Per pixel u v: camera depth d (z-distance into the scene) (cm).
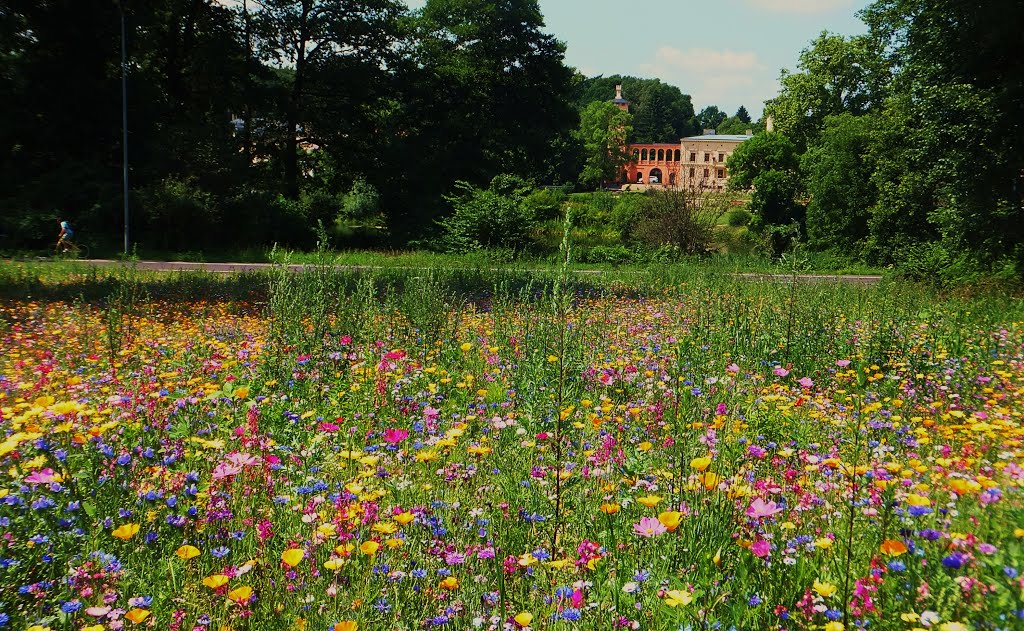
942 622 226
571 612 236
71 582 260
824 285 1532
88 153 3544
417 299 854
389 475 379
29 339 851
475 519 333
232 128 4278
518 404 529
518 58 5584
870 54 6109
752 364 715
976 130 1930
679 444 375
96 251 3025
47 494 305
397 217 4981
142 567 278
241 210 3581
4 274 1723
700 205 4416
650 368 652
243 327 964
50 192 3212
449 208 4791
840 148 4784
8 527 280
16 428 387
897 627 233
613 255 3703
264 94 4422
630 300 1420
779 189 6688
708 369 598
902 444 453
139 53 3856
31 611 246
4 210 3022
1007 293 1647
